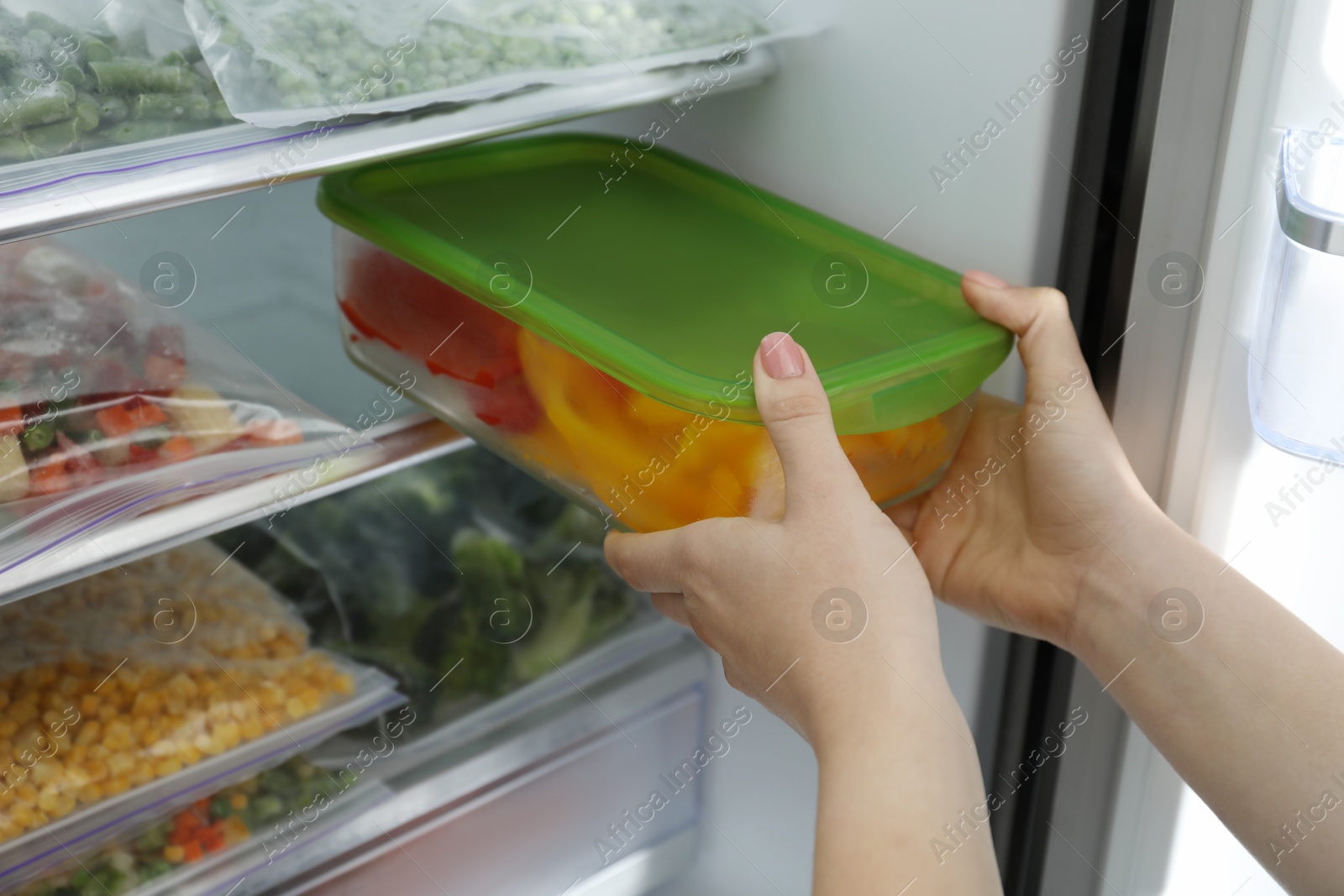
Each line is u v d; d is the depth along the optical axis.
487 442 0.65
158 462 0.58
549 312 0.56
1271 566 0.63
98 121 0.50
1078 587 0.58
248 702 0.71
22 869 0.63
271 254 0.98
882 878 0.41
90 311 0.61
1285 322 0.53
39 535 0.53
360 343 0.73
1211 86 0.53
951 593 0.65
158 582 0.75
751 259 0.67
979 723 0.72
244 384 0.63
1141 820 0.71
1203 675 0.54
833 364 0.54
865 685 0.46
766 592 0.49
